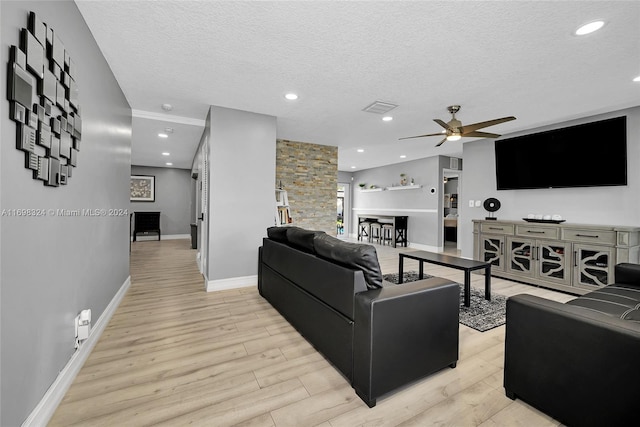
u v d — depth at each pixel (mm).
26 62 1128
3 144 1016
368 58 2264
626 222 3291
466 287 2838
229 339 2178
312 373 1745
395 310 1495
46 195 1329
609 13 1694
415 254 3641
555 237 3516
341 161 7527
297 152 5371
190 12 1738
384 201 8258
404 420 1357
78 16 1712
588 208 3613
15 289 1093
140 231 7953
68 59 1511
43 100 1263
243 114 3504
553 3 1623
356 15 1750
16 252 1099
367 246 1649
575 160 3623
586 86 2752
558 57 2221
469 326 2436
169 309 2781
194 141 4859
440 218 6668
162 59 2297
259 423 1336
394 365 1504
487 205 4594
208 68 2445
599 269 3150
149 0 1640
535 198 4156
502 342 2164
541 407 1382
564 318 1299
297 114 3654
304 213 5465
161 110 3498
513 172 4312
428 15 1740
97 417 1358
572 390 1269
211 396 1524
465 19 1773
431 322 1645
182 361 1863
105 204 2322
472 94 2973
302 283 2158
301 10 1709
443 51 2148
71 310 1621
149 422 1333
